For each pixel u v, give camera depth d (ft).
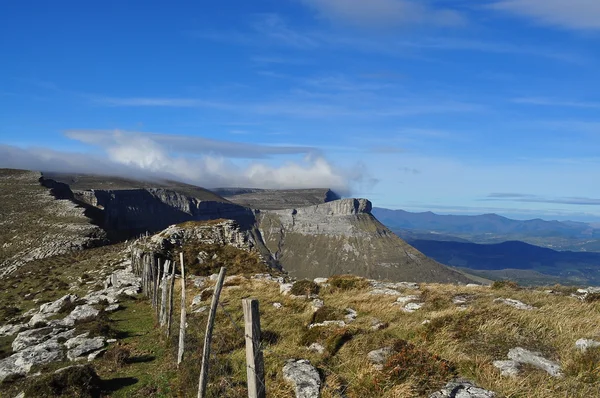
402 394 33.71
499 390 33.30
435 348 42.60
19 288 166.20
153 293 92.43
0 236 388.98
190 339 54.39
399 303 68.44
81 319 79.25
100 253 262.06
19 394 44.62
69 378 43.45
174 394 41.57
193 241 157.69
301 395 34.99
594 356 36.65
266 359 43.62
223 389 39.11
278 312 69.97
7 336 84.02
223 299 83.30
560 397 31.78
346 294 81.61
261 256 153.69
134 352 58.44
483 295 69.26
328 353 45.03
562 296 67.41
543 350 39.58
